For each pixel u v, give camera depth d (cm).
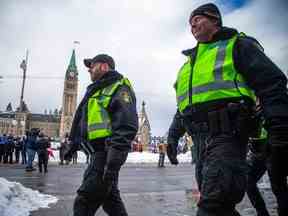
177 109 289
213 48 236
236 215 236
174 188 1043
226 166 206
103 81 333
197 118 231
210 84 227
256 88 205
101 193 313
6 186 642
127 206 683
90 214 316
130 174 1622
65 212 589
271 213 613
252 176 508
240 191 207
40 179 1223
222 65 225
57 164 2378
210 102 225
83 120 335
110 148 298
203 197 210
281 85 195
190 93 239
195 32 248
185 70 253
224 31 238
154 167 2352
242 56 216
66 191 898
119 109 308
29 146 1595
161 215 595
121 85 324
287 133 183
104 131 315
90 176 315
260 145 362
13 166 1922
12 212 545
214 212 204
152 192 927
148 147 5784
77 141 354
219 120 217
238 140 215
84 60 362
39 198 711
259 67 204
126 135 300
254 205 529
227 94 221
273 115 188
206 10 243
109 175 294
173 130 293
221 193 203
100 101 322
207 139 222
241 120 212
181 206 693
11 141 2139
